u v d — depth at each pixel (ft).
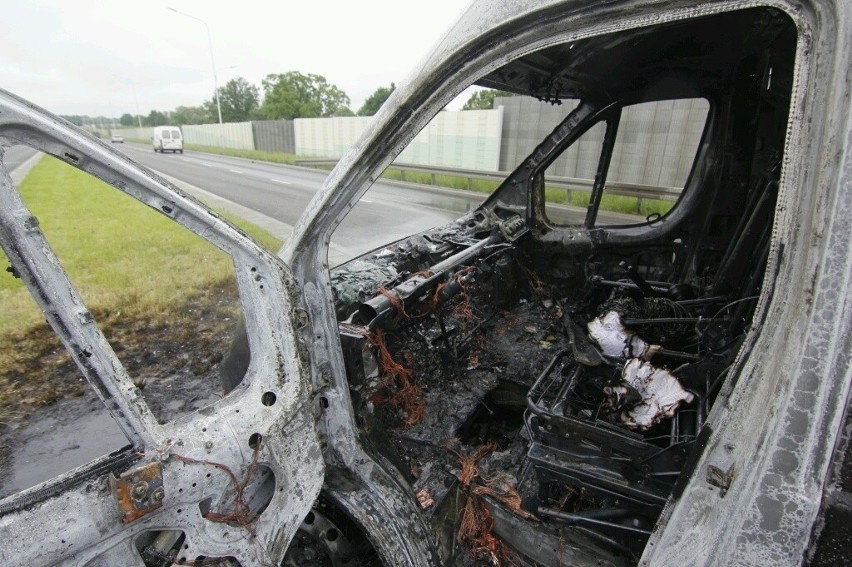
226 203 38.06
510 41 3.71
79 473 3.08
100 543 3.04
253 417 3.79
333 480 4.85
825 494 2.70
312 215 4.36
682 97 9.43
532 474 6.44
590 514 5.25
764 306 3.13
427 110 4.12
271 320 3.96
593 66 7.79
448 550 5.61
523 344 9.57
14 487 8.93
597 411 5.80
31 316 15.92
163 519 3.31
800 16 2.66
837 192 2.64
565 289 11.07
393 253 9.21
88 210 33.27
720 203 9.59
